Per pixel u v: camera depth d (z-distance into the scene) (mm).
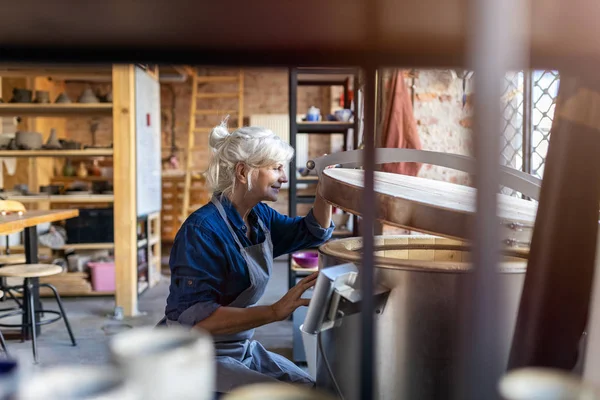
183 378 427
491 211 350
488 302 358
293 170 4195
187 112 8805
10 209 3887
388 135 3100
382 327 946
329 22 396
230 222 1540
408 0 365
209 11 370
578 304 712
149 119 5141
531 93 2449
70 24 377
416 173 3100
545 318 711
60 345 3752
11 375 401
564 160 699
